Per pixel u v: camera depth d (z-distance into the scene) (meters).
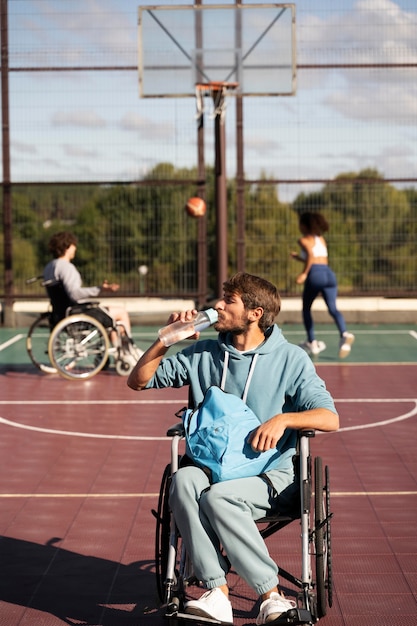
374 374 12.35
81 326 11.91
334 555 5.74
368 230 17.56
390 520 6.39
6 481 7.43
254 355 4.92
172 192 17.62
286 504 4.79
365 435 8.92
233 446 4.69
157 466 7.86
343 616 4.88
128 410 10.18
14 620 4.88
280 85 16.69
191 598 5.07
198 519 4.54
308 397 4.79
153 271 17.73
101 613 4.97
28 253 18.03
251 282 4.92
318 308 17.61
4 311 17.62
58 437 8.94
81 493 7.09
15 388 11.52
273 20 16.62
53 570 5.55
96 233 17.78
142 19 16.66
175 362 5.03
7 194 17.53
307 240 13.52
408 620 4.84
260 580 4.50
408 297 17.62
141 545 5.95
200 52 16.66
